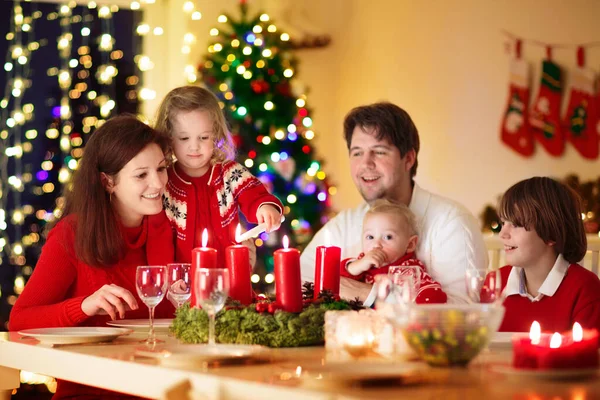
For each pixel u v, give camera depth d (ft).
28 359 6.46
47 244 8.02
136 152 7.91
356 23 22.33
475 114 19.39
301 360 5.52
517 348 4.99
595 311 7.87
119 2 20.92
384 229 9.07
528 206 8.10
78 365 5.90
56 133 20.13
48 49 20.31
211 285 5.75
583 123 17.47
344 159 22.41
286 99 18.53
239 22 18.92
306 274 9.98
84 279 8.00
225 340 6.18
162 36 21.39
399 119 9.39
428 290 8.32
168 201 9.05
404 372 4.68
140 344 6.40
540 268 8.22
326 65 22.68
